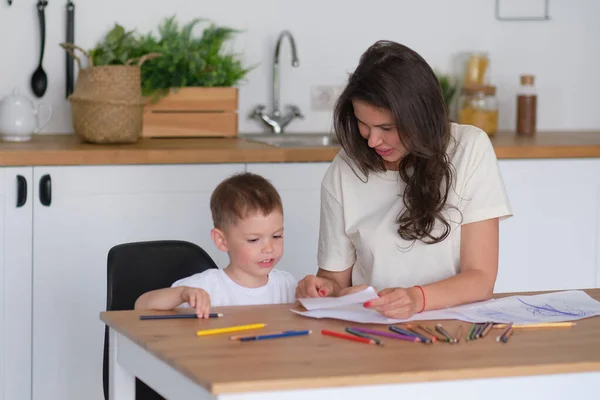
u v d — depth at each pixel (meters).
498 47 4.26
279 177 3.34
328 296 2.19
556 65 4.33
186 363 1.57
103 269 3.22
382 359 1.61
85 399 3.26
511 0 4.24
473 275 2.06
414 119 1.96
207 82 3.68
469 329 1.83
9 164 3.08
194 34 3.94
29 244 3.14
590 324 1.89
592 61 4.34
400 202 2.19
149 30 3.89
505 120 4.30
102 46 3.77
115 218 3.22
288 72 4.06
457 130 2.18
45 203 3.14
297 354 1.63
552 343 1.74
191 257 2.42
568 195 3.57
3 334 3.15
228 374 1.50
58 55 3.80
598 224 3.62
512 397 1.59
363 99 1.97
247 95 4.03
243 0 3.98
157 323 1.87
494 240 2.13
